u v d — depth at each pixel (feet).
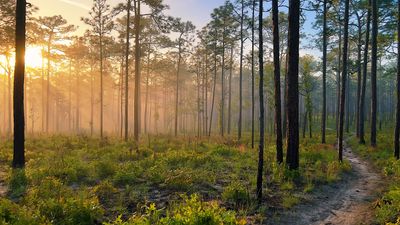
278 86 45.68
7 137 91.40
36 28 112.47
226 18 107.04
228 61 125.90
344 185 39.86
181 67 161.89
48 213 23.77
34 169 40.14
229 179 39.73
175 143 80.07
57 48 128.88
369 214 28.40
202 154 56.39
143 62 135.03
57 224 22.59
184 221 19.75
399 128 55.77
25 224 20.66
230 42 112.37
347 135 119.75
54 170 39.29
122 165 44.68
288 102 43.86
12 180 34.50
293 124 43.57
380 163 53.42
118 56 126.82
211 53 122.62
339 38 102.47
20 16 43.68
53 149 64.23
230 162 51.44
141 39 107.76
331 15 74.54
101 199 30.27
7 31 79.36
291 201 31.01
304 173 43.27
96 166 42.01
